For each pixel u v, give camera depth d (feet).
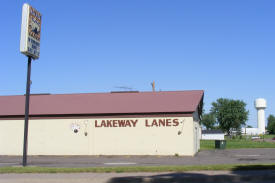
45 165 64.39
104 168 50.19
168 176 42.50
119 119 92.94
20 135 98.43
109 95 106.32
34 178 43.37
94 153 93.15
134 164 64.69
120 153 91.71
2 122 100.07
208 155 89.92
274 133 490.90
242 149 119.14
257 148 124.88
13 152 97.96
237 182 40.75
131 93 106.11
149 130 90.68
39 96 109.91
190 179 41.32
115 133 92.73
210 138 292.61
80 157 89.51
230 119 282.97
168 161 71.26
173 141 88.74
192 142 87.45
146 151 90.07
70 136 95.20
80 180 41.70
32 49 61.52
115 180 41.32
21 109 101.09
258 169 48.55
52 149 95.71
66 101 103.96
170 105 92.99
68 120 95.96
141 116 91.61
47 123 97.04
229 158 77.66
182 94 100.73
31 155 96.48
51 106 101.09
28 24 60.49
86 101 102.63
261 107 397.19
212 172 45.98
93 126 94.22
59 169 49.78
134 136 91.40
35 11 63.26
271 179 42.11
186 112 88.84
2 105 105.40
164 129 89.71
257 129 403.13
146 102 96.99
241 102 284.82
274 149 117.19
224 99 290.97
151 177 41.91
